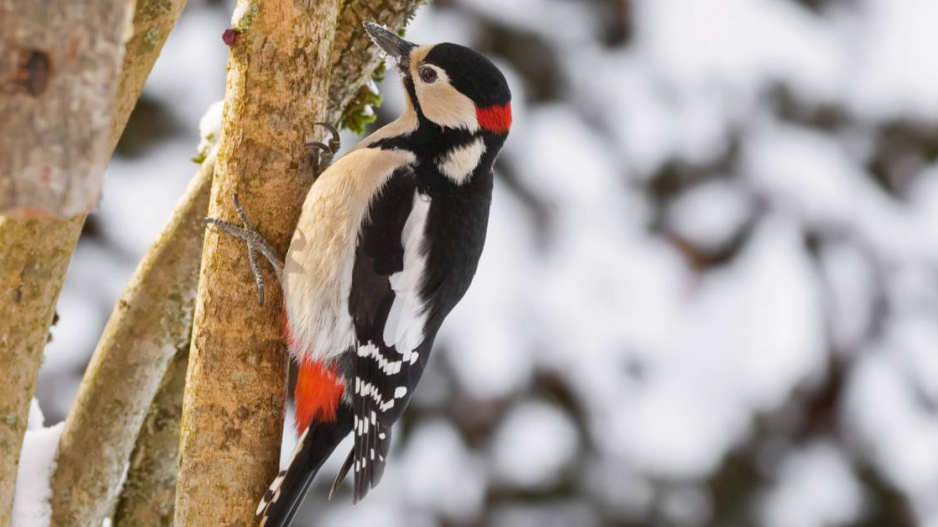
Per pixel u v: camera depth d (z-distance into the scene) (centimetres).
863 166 1322
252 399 618
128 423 689
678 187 1327
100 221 1226
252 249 618
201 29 1262
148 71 607
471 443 1218
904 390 1284
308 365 658
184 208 686
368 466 666
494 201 1305
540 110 1286
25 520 675
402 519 1190
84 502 687
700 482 1231
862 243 1312
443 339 1245
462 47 715
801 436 1270
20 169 413
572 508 1211
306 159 628
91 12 420
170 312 685
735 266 1318
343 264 650
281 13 605
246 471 616
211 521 611
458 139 702
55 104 416
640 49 1323
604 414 1255
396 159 689
